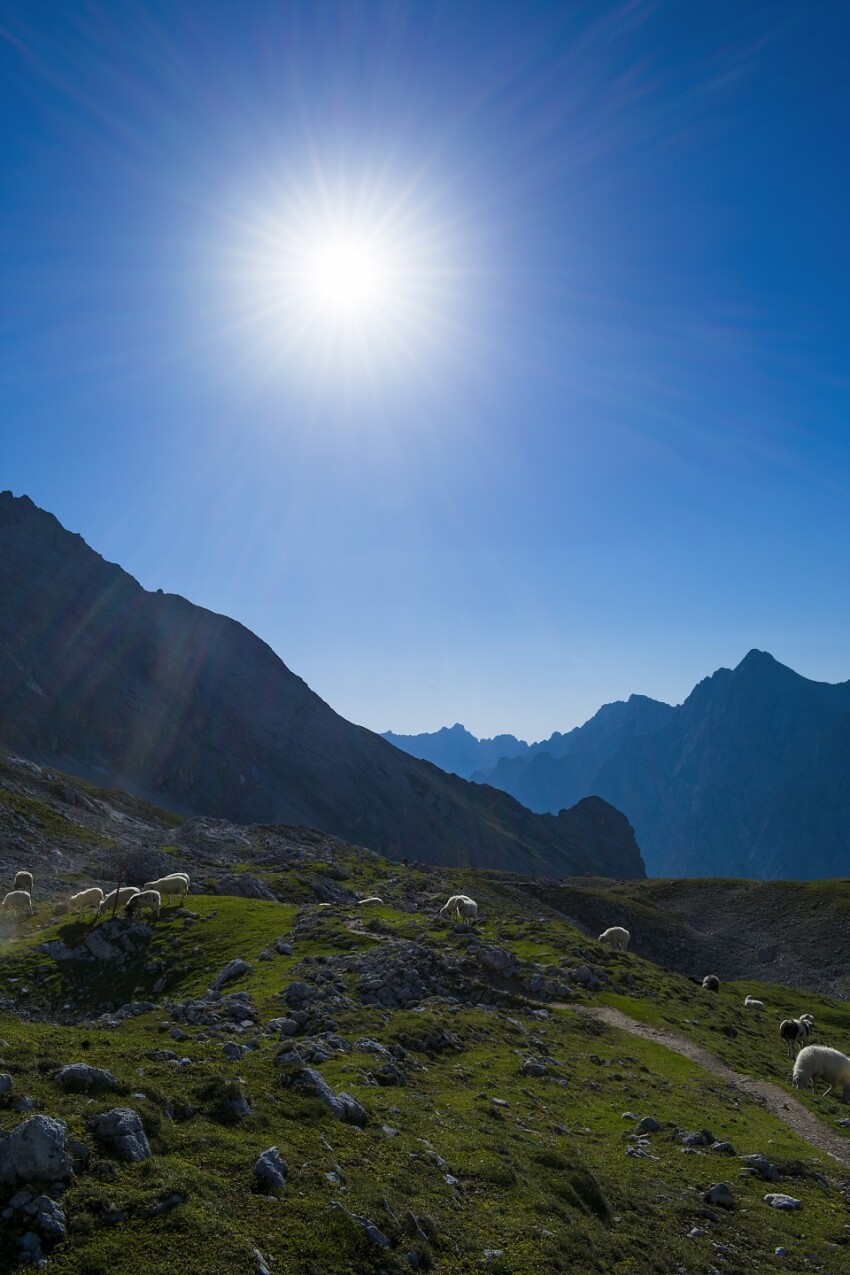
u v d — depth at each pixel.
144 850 84.81
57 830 100.31
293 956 42.38
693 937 142.50
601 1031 36.66
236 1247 10.10
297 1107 15.50
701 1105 27.48
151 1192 10.68
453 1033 29.38
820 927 138.62
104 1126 11.70
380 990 35.44
